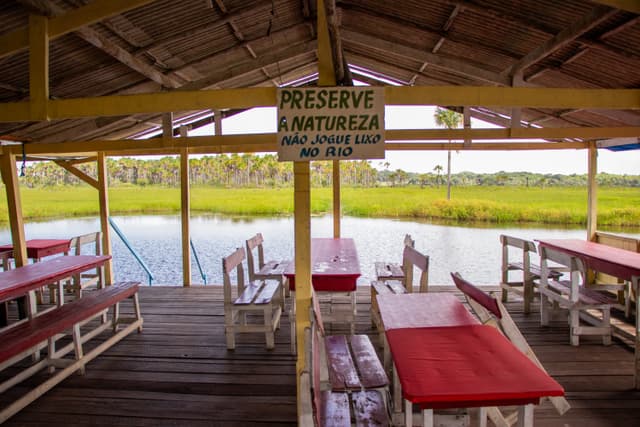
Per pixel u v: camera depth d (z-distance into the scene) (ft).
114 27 12.12
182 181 21.90
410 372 5.76
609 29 10.87
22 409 10.03
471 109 21.20
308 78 24.50
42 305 19.36
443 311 8.73
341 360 8.56
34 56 9.31
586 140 21.38
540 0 10.84
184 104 9.29
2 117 9.49
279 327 15.61
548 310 16.34
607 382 10.98
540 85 15.55
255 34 15.76
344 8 14.40
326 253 15.52
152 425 9.32
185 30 13.48
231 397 10.50
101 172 22.65
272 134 16.55
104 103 9.36
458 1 11.76
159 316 17.03
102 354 13.25
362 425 6.65
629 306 16.37
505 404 5.32
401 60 18.45
